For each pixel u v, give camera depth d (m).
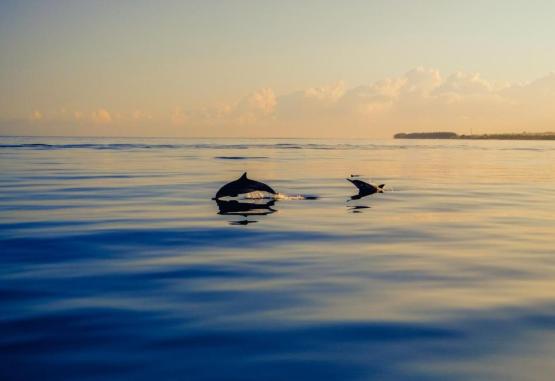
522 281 9.48
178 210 18.19
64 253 11.44
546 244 12.84
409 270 10.21
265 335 6.86
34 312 7.62
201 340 6.68
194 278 9.52
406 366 6.00
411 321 7.41
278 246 12.38
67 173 34.84
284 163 51.59
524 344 6.62
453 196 23.53
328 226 15.20
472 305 8.12
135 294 8.52
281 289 8.88
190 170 39.16
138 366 5.93
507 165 51.59
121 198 21.36
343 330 7.05
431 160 61.50
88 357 6.16
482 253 11.79
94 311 7.68
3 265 10.34
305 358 6.18
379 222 16.02
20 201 20.14
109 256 11.20
